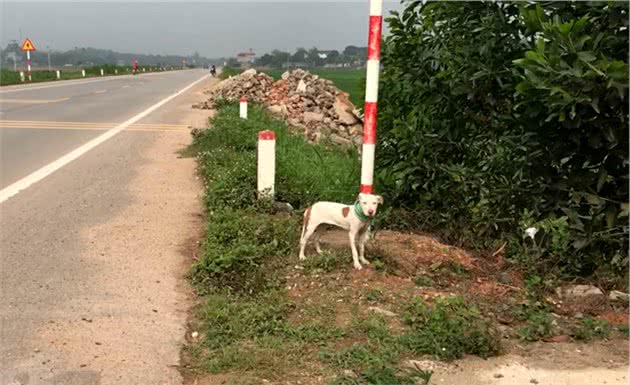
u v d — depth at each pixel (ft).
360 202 15.52
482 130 19.75
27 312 13.34
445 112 20.26
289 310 13.69
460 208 20.21
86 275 15.64
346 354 11.60
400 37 21.48
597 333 13.21
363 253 16.46
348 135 53.93
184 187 26.23
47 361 11.34
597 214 16.19
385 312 13.60
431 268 16.47
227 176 23.77
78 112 59.98
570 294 15.81
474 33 18.80
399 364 11.44
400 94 22.03
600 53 14.29
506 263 17.60
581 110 14.53
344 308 13.80
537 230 18.19
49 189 25.23
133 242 18.44
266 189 21.86
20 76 129.29
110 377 10.88
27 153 33.99
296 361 11.46
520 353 12.17
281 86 68.54
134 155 34.24
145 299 14.26
